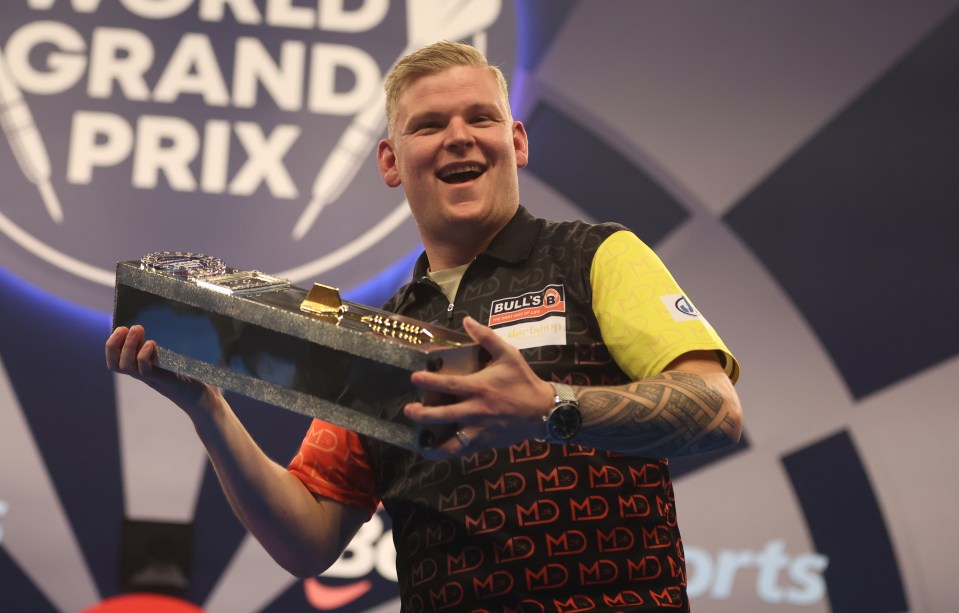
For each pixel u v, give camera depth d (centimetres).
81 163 644
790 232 652
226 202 648
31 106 648
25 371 617
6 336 620
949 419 628
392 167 324
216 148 652
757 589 612
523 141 320
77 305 629
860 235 651
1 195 636
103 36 659
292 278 642
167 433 618
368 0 674
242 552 605
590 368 251
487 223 285
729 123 664
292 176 653
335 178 655
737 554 614
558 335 254
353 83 666
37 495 604
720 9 676
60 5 660
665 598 240
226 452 269
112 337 250
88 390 619
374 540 609
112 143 648
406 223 652
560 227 277
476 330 197
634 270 253
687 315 245
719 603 610
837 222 652
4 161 641
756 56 671
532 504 239
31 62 652
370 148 660
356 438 290
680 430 218
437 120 286
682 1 677
